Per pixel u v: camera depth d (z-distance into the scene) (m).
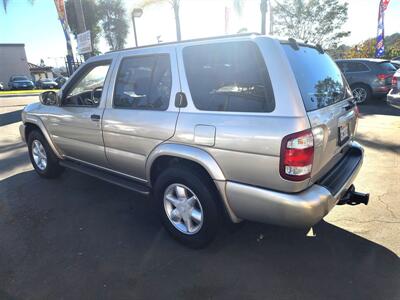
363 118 8.49
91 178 4.84
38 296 2.45
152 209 3.82
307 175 2.29
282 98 2.28
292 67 2.39
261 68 2.38
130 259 2.87
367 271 2.62
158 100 2.98
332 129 2.62
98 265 2.79
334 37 26.38
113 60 3.44
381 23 19.44
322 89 2.72
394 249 2.89
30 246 3.09
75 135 3.93
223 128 2.48
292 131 2.20
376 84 10.37
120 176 3.65
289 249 2.95
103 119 3.46
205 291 2.47
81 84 3.88
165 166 3.15
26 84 32.06
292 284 2.51
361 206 3.67
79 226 3.45
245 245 3.02
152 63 3.05
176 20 14.70
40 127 4.41
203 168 2.76
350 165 3.03
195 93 2.72
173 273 2.67
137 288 2.51
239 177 2.49
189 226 2.96
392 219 3.38
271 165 2.29
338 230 3.21
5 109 13.17
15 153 6.33
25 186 4.57
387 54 27.91
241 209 2.56
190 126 2.68
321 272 2.63
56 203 4.01
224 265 2.76
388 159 5.24
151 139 3.00
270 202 2.37
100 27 30.88
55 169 4.68
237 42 2.52
